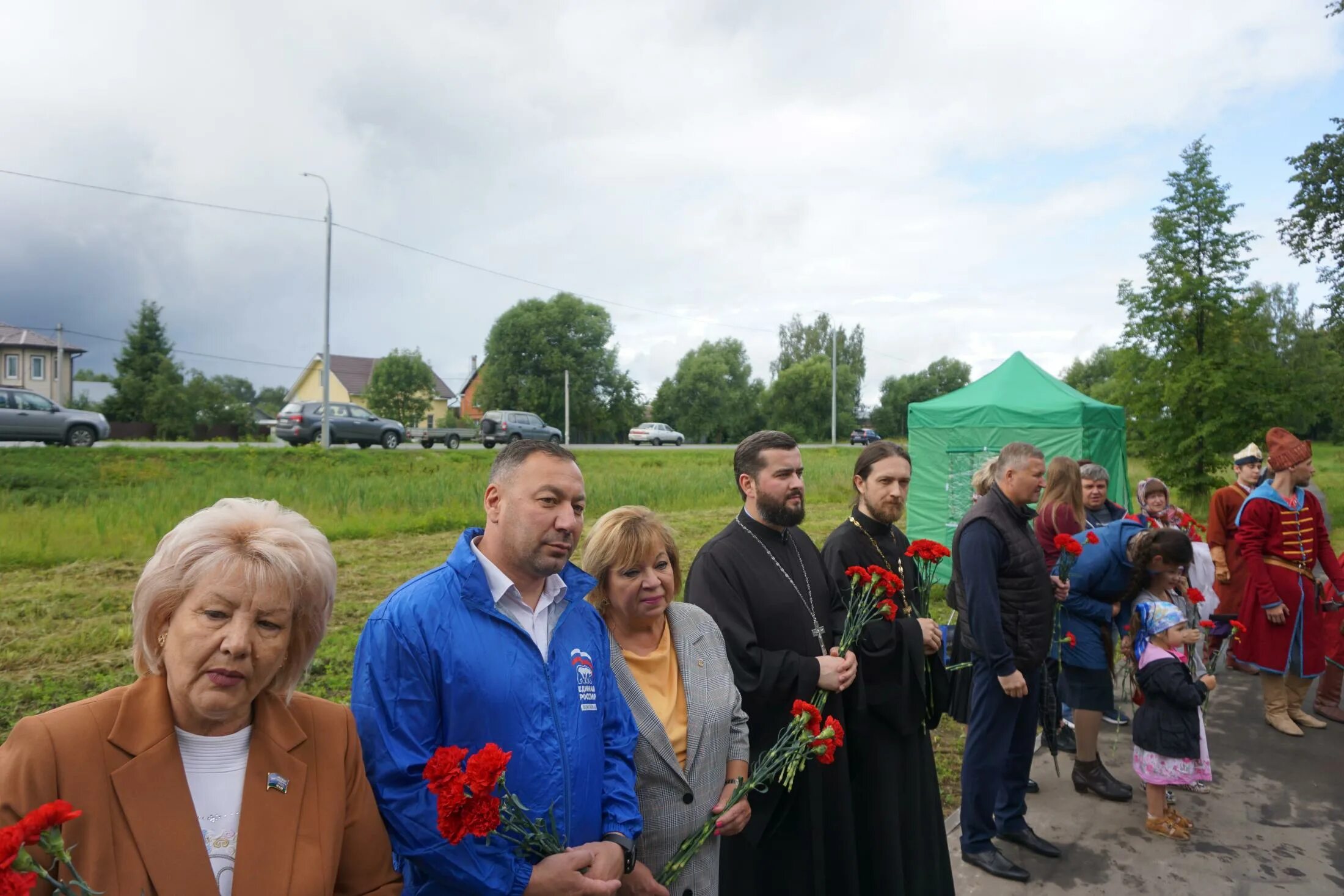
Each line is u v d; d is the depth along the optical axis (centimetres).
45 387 5403
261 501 182
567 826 212
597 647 241
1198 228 1909
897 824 325
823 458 3706
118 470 1944
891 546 373
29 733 149
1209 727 593
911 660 325
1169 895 373
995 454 969
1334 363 2914
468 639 211
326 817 173
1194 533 698
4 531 1138
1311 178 2158
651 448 4547
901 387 8969
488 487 230
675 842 254
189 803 158
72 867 129
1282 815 454
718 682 272
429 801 196
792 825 298
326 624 179
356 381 7206
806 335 9706
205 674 158
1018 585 397
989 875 389
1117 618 479
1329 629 611
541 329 6181
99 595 863
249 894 158
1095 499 629
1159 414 1967
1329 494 2109
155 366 4909
